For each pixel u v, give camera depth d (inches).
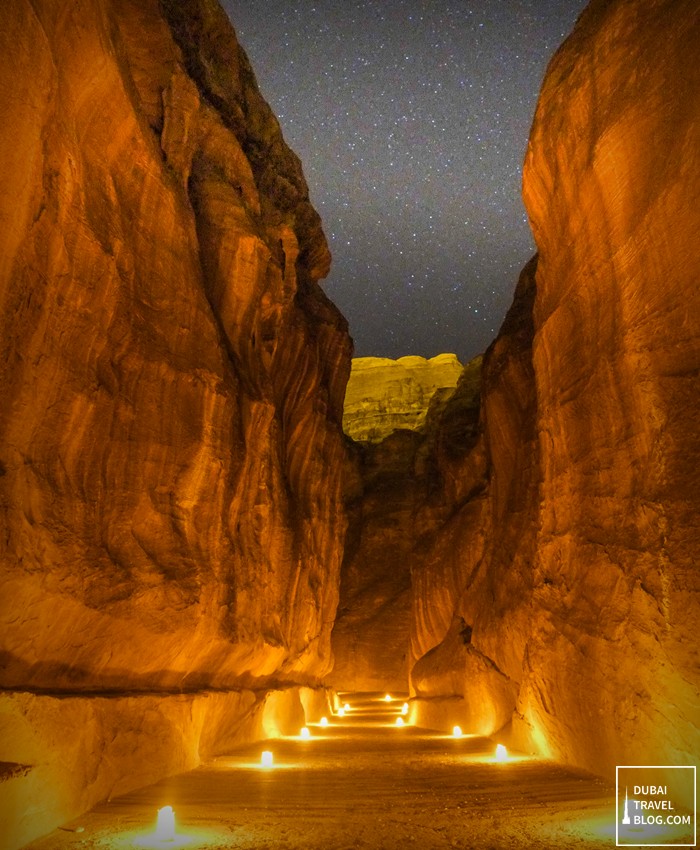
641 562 351.3
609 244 409.7
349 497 1691.7
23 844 259.1
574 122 450.9
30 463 303.7
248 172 636.7
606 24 416.2
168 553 430.3
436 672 896.3
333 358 953.5
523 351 780.0
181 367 451.8
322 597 900.0
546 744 489.4
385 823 301.7
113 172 389.7
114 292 359.9
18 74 252.1
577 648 430.3
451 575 993.5
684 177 332.2
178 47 523.8
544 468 521.7
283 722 744.3
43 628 310.3
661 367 344.8
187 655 466.6
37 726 286.0
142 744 394.3
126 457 393.4
